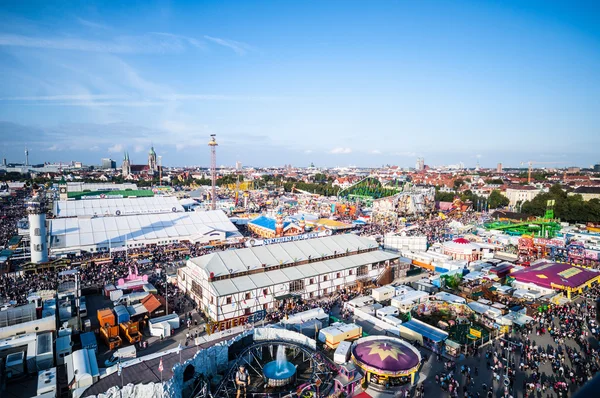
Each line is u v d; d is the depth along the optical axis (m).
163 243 153.62
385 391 59.44
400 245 144.62
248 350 66.50
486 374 63.19
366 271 109.94
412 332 75.25
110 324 75.25
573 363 65.62
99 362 66.94
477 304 90.88
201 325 82.31
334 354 66.88
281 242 114.75
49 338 69.19
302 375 64.19
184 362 58.56
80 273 114.06
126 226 156.62
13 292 96.56
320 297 99.19
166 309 84.62
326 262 105.25
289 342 70.12
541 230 171.88
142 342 74.06
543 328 78.38
